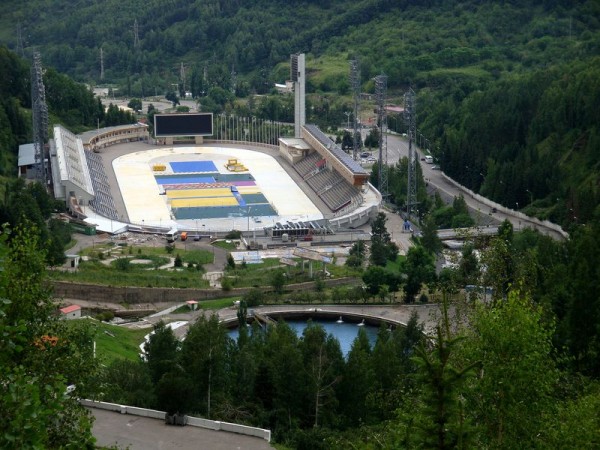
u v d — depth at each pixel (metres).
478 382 102.19
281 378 154.62
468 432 78.25
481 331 105.12
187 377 150.00
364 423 155.88
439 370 78.69
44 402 77.25
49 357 112.12
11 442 66.81
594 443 98.00
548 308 165.25
